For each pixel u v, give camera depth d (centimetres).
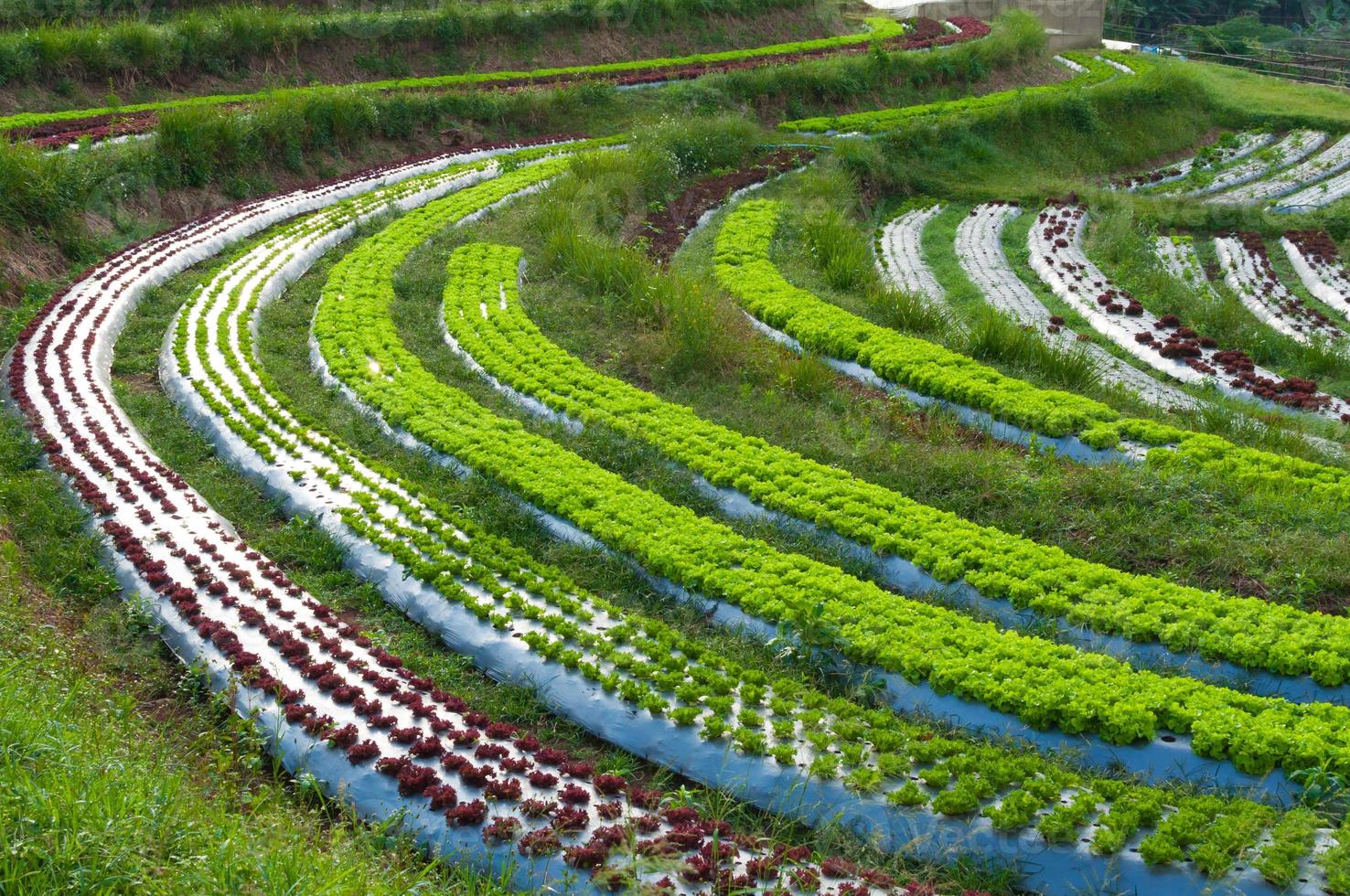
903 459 1098
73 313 1387
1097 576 878
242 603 830
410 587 880
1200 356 1527
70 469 1001
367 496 998
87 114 2128
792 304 1541
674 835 594
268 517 1005
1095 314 1716
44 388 1158
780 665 805
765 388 1306
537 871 585
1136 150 3166
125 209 1739
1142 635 815
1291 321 1847
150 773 580
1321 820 622
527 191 2088
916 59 3359
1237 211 2442
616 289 1591
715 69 3095
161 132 1875
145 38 2356
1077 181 2712
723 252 1836
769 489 1027
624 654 783
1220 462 1073
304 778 645
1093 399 1305
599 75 2977
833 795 657
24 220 1537
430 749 673
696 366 1335
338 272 1589
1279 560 912
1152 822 616
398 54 2825
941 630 807
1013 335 1409
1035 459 1107
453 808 629
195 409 1171
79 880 477
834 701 736
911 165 2647
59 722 594
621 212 2009
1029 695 729
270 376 1258
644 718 729
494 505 1020
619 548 939
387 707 721
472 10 3011
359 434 1146
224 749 683
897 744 689
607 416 1181
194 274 1595
